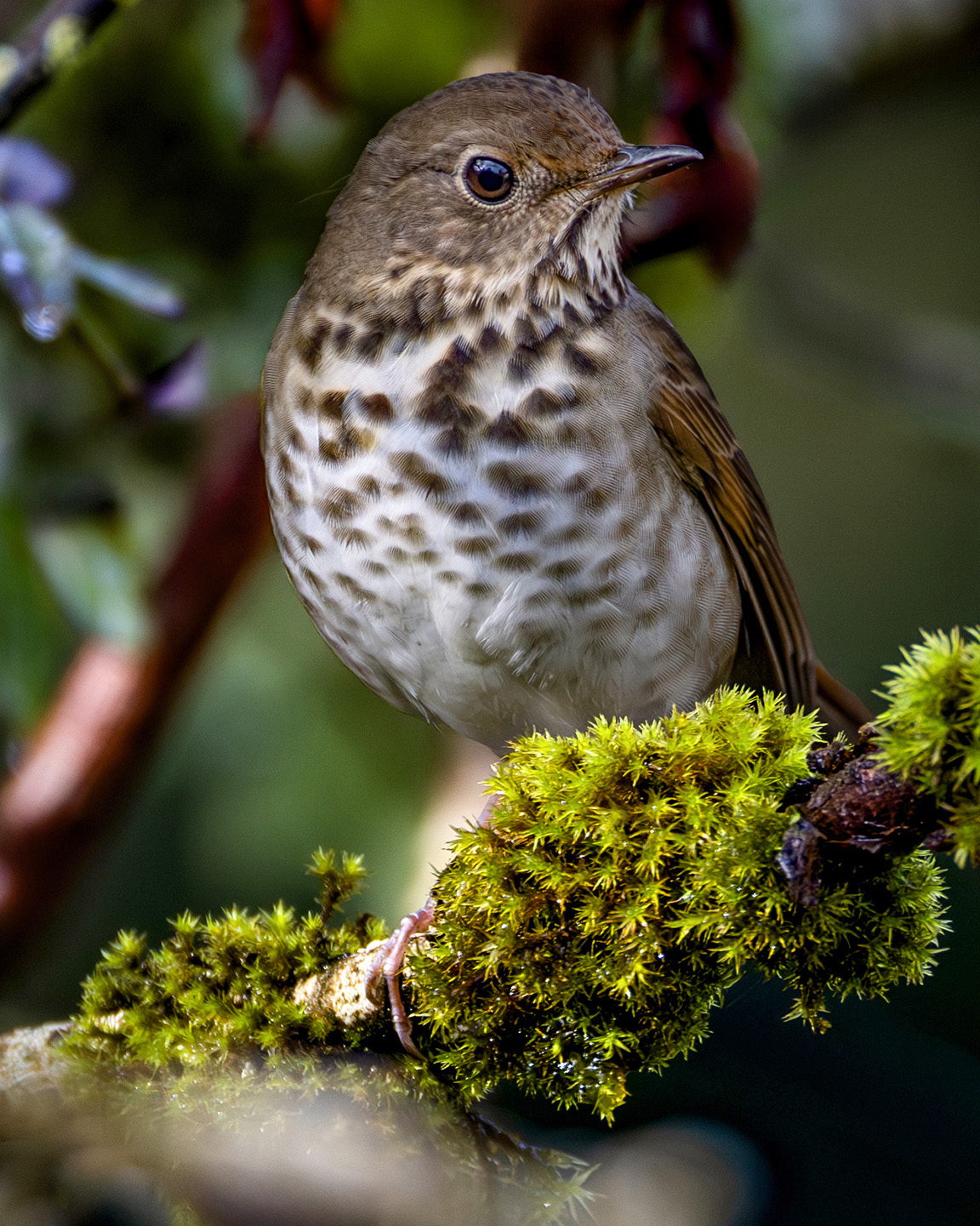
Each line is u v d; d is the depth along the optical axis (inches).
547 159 120.0
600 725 117.8
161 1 121.6
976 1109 122.7
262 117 121.1
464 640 120.1
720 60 121.0
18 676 120.6
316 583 120.3
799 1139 122.6
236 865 123.6
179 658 122.1
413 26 121.6
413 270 120.1
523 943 117.5
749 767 117.5
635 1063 117.6
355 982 118.0
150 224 121.8
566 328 120.0
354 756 123.6
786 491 127.3
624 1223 121.3
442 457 119.8
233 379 121.6
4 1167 119.0
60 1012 123.3
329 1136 118.0
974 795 116.6
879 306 126.2
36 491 121.0
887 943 117.2
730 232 121.4
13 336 121.0
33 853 122.0
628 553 120.0
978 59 124.5
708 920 117.2
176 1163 118.2
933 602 126.8
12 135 121.6
